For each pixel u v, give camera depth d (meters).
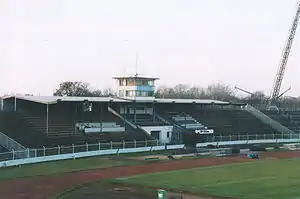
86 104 94.62
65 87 171.00
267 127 117.69
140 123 96.94
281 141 106.81
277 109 145.75
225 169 61.81
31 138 73.06
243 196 41.62
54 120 85.50
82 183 48.31
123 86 103.69
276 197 41.34
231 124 113.06
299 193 43.47
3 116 80.19
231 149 85.12
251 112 127.50
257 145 97.88
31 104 88.50
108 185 47.28
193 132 96.69
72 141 76.81
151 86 104.81
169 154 78.62
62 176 52.69
